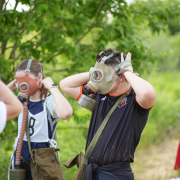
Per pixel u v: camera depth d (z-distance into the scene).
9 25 8.53
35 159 5.27
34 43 9.92
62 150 10.84
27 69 5.48
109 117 5.12
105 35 9.85
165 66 37.50
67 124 13.92
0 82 3.83
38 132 5.56
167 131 18.80
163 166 13.31
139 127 5.12
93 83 5.12
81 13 9.80
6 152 9.99
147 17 10.34
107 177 4.89
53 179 5.32
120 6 9.66
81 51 10.37
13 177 5.36
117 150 4.93
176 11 10.02
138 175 12.37
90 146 5.10
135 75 4.91
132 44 10.09
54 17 10.15
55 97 5.39
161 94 22.70
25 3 8.49
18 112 3.93
